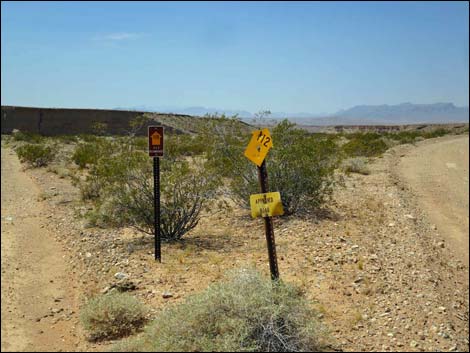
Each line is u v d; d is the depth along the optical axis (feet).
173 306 19.74
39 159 81.92
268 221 18.98
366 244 32.96
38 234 35.42
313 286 24.18
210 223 38.52
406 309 22.31
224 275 23.58
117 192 33.06
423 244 34.88
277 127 40.88
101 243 32.30
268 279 19.57
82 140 146.92
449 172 77.82
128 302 19.80
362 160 80.53
